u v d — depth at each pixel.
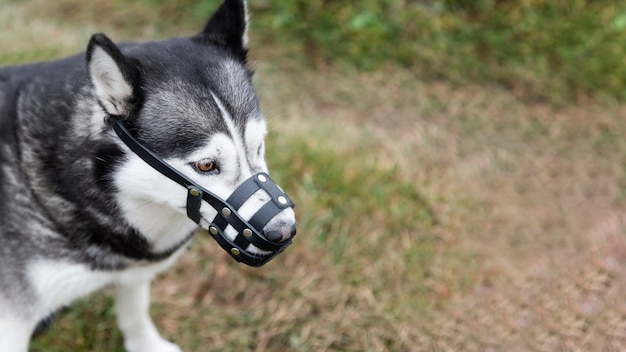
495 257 4.36
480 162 5.12
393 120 5.54
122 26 6.36
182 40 2.92
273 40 6.23
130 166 2.67
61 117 2.77
